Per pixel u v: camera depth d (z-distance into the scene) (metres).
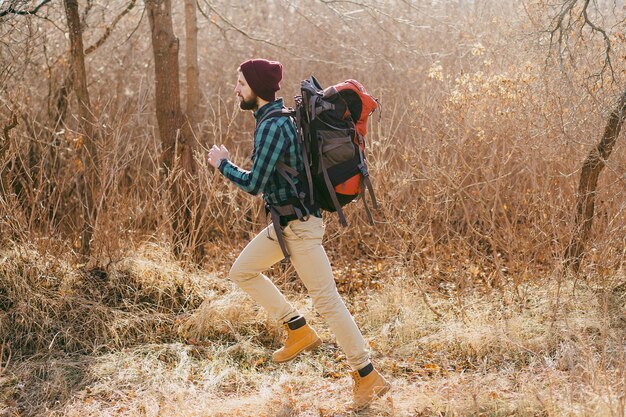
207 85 9.41
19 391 4.14
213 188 5.75
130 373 4.33
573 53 5.74
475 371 4.30
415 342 4.78
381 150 6.17
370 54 9.05
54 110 7.21
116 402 4.02
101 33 8.84
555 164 5.93
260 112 3.55
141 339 4.80
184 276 5.43
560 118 5.49
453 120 6.10
